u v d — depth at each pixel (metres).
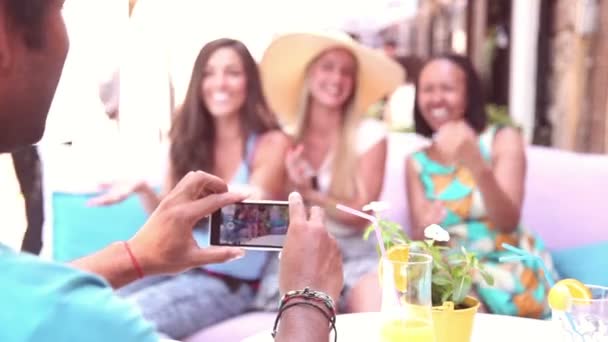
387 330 1.24
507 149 2.61
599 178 2.77
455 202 2.50
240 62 2.55
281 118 2.84
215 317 2.38
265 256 2.52
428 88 2.71
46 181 2.90
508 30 4.03
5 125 0.75
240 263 2.48
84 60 2.96
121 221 2.73
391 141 3.01
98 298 0.65
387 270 1.25
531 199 2.81
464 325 1.32
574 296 1.23
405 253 1.30
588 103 3.57
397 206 2.86
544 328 1.54
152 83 3.10
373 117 3.40
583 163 2.82
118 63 3.07
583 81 3.58
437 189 2.56
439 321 1.31
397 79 2.86
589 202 2.75
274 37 2.72
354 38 3.83
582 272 2.68
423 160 2.61
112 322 0.64
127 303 0.68
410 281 1.23
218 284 2.47
